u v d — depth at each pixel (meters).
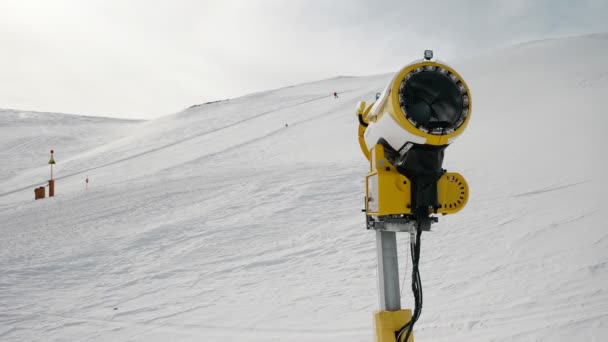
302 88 78.62
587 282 5.17
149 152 40.41
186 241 10.95
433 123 1.84
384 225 2.12
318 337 4.98
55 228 15.18
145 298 7.27
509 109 26.05
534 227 7.75
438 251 7.49
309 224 11.21
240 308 6.29
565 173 11.51
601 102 20.72
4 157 54.84
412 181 1.96
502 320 4.56
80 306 7.12
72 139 66.06
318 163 21.75
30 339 5.81
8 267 9.98
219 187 18.20
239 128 44.41
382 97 2.07
